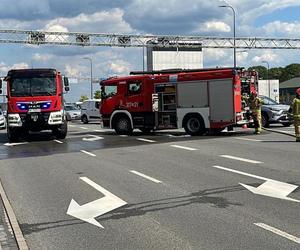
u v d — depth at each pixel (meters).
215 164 13.46
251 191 9.58
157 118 25.09
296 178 10.88
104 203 9.02
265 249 6.01
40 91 23.39
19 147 21.14
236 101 22.80
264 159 14.03
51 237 6.93
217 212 7.97
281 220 7.34
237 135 22.81
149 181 11.17
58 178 12.18
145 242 6.49
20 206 9.05
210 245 6.24
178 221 7.51
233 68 22.97
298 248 6.03
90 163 14.82
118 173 12.56
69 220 7.89
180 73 24.48
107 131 29.83
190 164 13.67
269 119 27.66
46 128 23.80
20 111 23.27
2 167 14.82
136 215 8.01
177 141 20.80
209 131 24.30
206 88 23.38
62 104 24.08
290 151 15.65
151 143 20.41
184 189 10.05
